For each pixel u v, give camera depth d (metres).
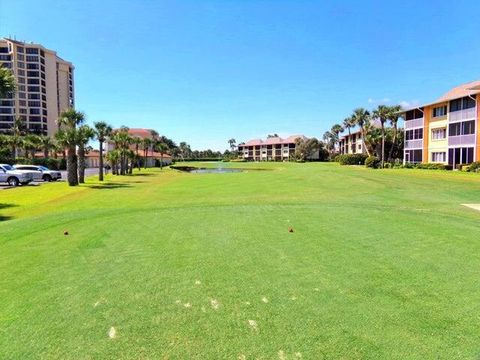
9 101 107.31
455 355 3.55
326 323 4.17
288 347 3.71
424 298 4.81
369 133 71.50
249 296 4.93
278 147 140.88
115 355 3.61
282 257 6.63
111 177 41.09
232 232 8.68
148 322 4.25
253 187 24.27
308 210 11.80
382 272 5.79
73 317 4.40
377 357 3.53
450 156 42.38
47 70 114.88
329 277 5.59
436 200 15.59
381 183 24.25
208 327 4.12
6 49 107.56
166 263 6.38
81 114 30.03
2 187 27.61
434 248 7.13
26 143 64.12
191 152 163.88
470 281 5.39
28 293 5.15
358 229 8.87
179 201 16.78
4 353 3.69
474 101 38.19
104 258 6.75
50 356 3.62
